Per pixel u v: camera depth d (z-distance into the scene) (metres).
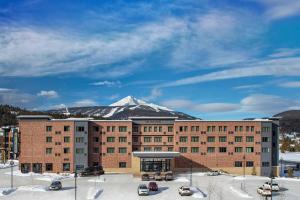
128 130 127.38
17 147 129.75
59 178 109.56
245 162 126.56
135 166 114.75
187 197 83.12
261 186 91.94
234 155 126.50
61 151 122.69
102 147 126.38
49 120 123.19
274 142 128.75
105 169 125.88
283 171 149.38
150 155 115.12
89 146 125.56
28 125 122.94
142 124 129.12
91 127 126.00
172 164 117.38
